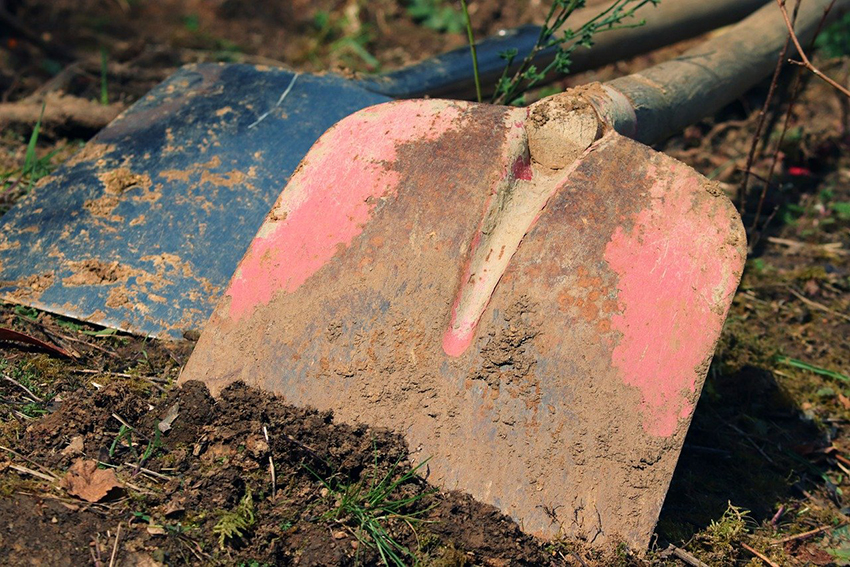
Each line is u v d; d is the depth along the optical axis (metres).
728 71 4.18
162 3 6.48
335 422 2.65
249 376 2.73
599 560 2.48
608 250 2.73
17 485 2.50
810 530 2.90
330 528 2.50
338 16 6.47
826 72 5.45
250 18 6.41
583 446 2.57
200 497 2.52
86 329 3.12
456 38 6.23
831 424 3.44
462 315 2.75
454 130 2.98
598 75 5.56
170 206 3.42
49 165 4.01
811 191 4.84
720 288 2.70
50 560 2.33
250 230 3.38
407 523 2.51
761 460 3.19
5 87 5.18
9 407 2.77
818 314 4.03
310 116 3.77
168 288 3.21
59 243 3.31
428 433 2.62
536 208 2.90
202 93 3.91
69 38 5.93
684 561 2.59
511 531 2.47
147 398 2.87
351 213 2.88
